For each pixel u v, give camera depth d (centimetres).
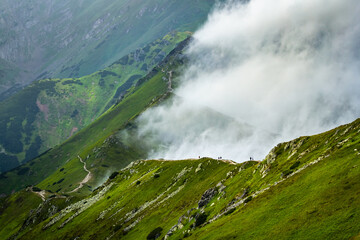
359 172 4456
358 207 3869
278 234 4359
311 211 4394
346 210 3956
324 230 3897
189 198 9769
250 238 4669
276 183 6241
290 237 4162
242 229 5034
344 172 4719
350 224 3716
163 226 8788
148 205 11581
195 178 11319
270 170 7306
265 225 4791
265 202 5544
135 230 10019
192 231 6944
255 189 6825
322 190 4681
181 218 8125
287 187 5578
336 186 4531
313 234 3956
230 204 6906
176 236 7312
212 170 11138
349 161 4888
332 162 5294
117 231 10988
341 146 5741
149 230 9256
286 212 4800
